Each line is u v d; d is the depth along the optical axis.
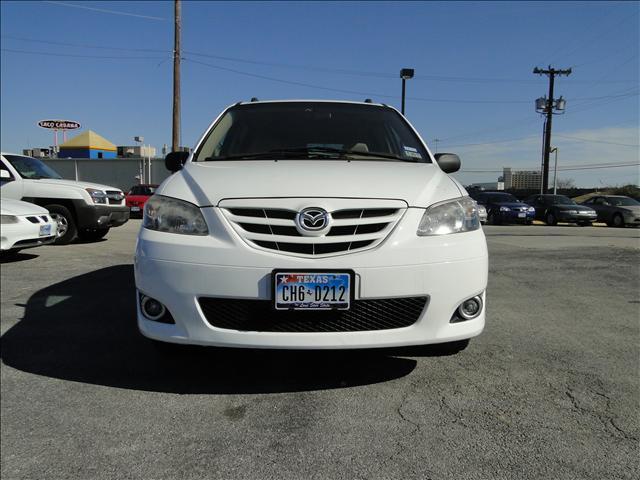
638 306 4.82
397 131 4.01
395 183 2.86
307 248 2.60
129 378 3.09
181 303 2.65
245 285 2.57
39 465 2.24
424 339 2.68
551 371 3.19
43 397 2.85
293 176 2.87
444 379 3.06
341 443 2.37
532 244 10.35
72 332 3.96
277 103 4.29
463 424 2.54
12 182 9.37
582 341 3.77
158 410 2.70
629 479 2.10
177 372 3.17
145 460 2.26
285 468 2.19
